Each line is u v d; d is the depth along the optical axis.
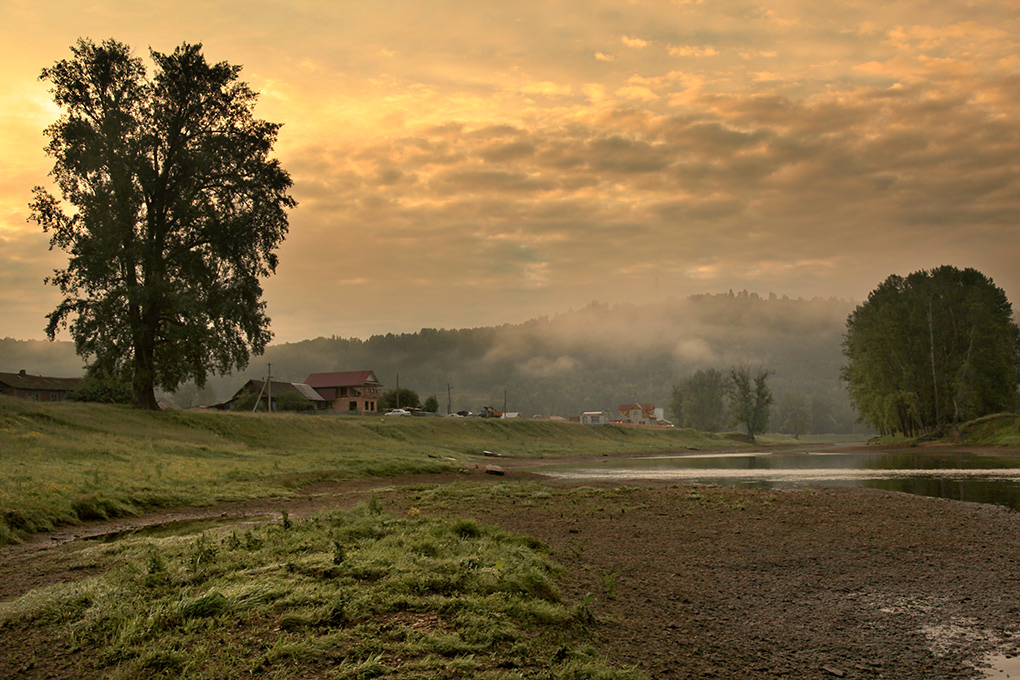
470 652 6.30
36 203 38.06
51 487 17.98
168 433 36.72
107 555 11.73
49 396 77.25
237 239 41.38
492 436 70.88
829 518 17.03
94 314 37.72
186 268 40.47
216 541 11.73
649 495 22.52
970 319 64.12
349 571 8.51
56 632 7.04
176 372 39.59
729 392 144.12
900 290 74.69
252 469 28.23
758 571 11.19
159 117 39.31
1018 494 24.08
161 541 12.86
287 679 5.63
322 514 15.25
